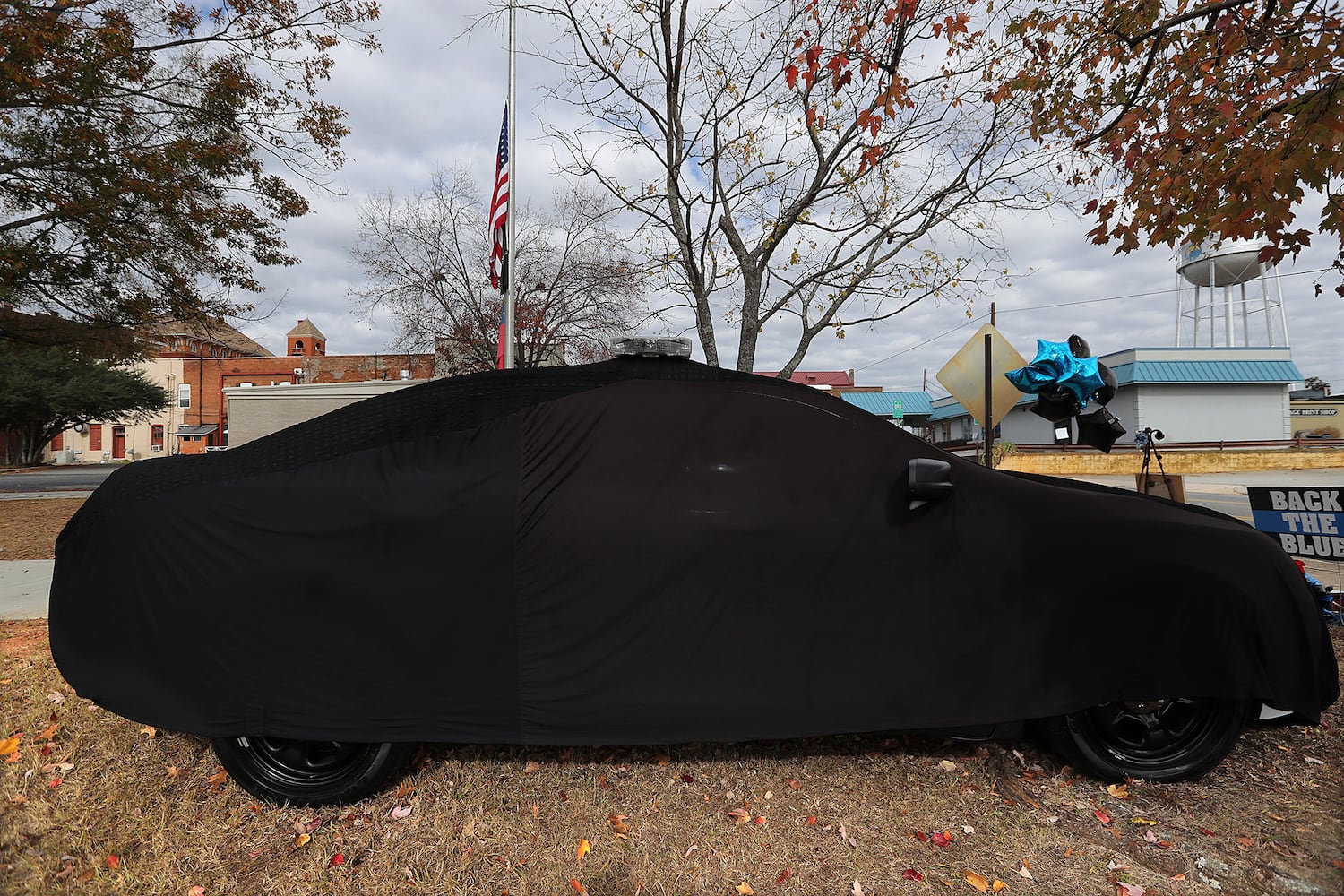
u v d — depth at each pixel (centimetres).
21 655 407
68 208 994
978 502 265
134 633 239
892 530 259
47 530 898
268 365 5069
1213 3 465
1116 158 468
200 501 246
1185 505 289
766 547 254
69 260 1109
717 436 266
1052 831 243
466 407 273
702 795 263
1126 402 2716
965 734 262
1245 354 2633
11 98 942
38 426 4094
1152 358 2636
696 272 610
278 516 245
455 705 246
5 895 208
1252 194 409
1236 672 260
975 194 578
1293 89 425
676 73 576
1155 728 276
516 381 283
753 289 609
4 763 283
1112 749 274
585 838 238
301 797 254
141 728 311
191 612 239
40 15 906
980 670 258
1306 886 213
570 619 248
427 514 246
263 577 241
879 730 255
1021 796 264
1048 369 462
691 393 276
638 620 250
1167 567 258
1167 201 436
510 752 288
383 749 252
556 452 259
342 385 1614
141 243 1087
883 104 440
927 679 257
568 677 248
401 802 257
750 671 253
